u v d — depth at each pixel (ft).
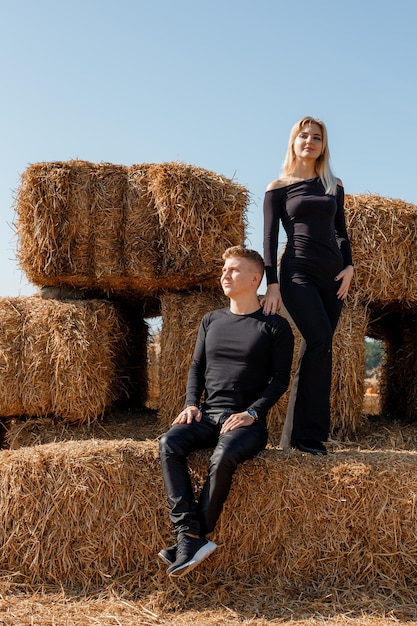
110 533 9.27
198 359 10.21
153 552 9.30
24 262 13.30
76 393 12.26
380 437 12.99
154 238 12.89
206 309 12.82
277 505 9.35
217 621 8.13
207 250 12.53
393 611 8.39
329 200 10.66
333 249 10.69
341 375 12.73
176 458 9.00
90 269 13.25
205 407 9.91
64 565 9.18
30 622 7.97
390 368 16.49
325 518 9.31
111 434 12.70
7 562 9.27
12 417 13.01
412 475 9.37
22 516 9.30
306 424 10.36
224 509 9.38
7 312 12.41
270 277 10.32
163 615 8.32
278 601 8.71
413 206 13.32
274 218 10.79
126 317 15.38
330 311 10.77
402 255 13.06
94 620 8.09
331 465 9.52
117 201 13.08
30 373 12.20
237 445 8.86
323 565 9.26
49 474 9.38
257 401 9.43
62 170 12.93
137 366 16.61
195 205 12.50
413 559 9.18
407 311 14.47
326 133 10.93
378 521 9.27
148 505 9.39
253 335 9.77
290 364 9.79
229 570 9.33
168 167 12.59
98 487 9.32
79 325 12.41
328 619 8.20
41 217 12.99
